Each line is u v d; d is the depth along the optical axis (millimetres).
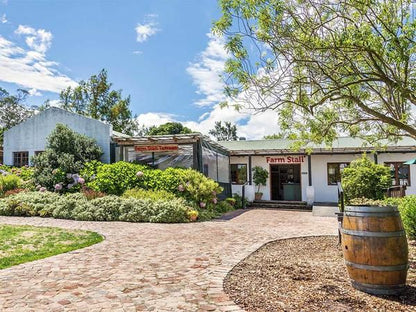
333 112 5754
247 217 12734
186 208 11242
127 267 5137
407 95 4082
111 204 11086
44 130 18141
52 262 5469
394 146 16391
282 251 6285
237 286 4141
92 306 3555
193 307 3484
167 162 15922
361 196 12898
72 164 14961
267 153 19328
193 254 5984
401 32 3953
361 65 4648
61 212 11211
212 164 16844
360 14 4223
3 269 5055
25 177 16344
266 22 4262
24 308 3510
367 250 3859
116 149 16625
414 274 4625
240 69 4633
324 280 4371
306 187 19094
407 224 6883
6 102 36750
